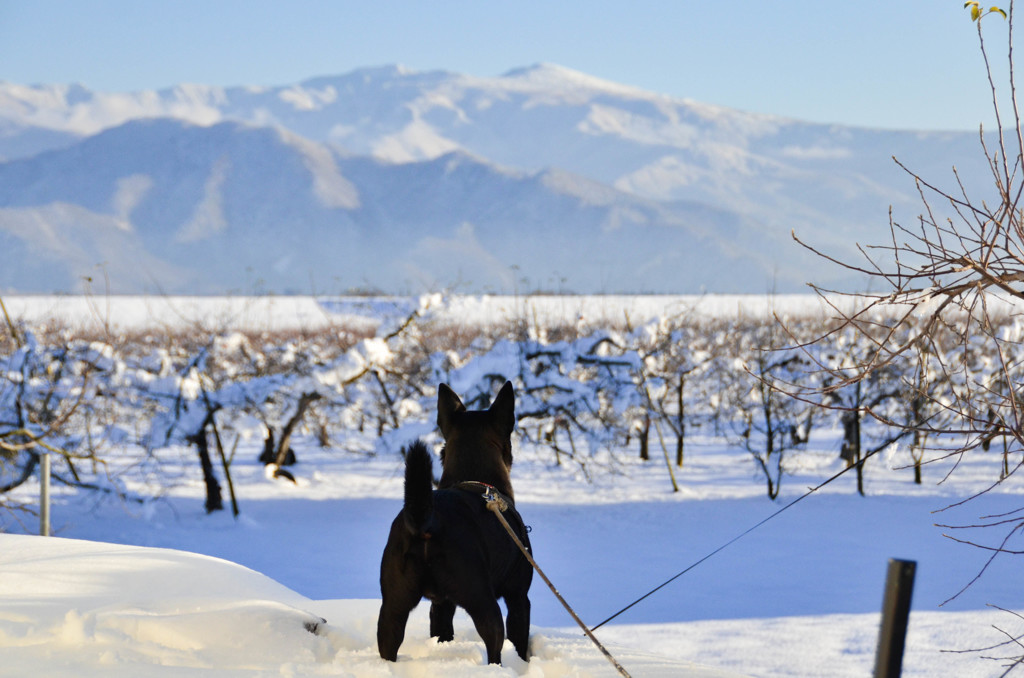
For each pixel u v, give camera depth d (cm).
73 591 539
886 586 219
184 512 2069
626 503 2170
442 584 410
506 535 447
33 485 2334
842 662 976
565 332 3034
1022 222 412
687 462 2906
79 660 372
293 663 394
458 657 431
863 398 1966
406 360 2641
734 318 4022
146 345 3584
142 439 2175
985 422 438
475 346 2833
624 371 2291
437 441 2131
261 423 2230
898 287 437
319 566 1542
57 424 1113
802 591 1342
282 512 2084
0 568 574
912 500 2145
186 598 502
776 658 989
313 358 2891
